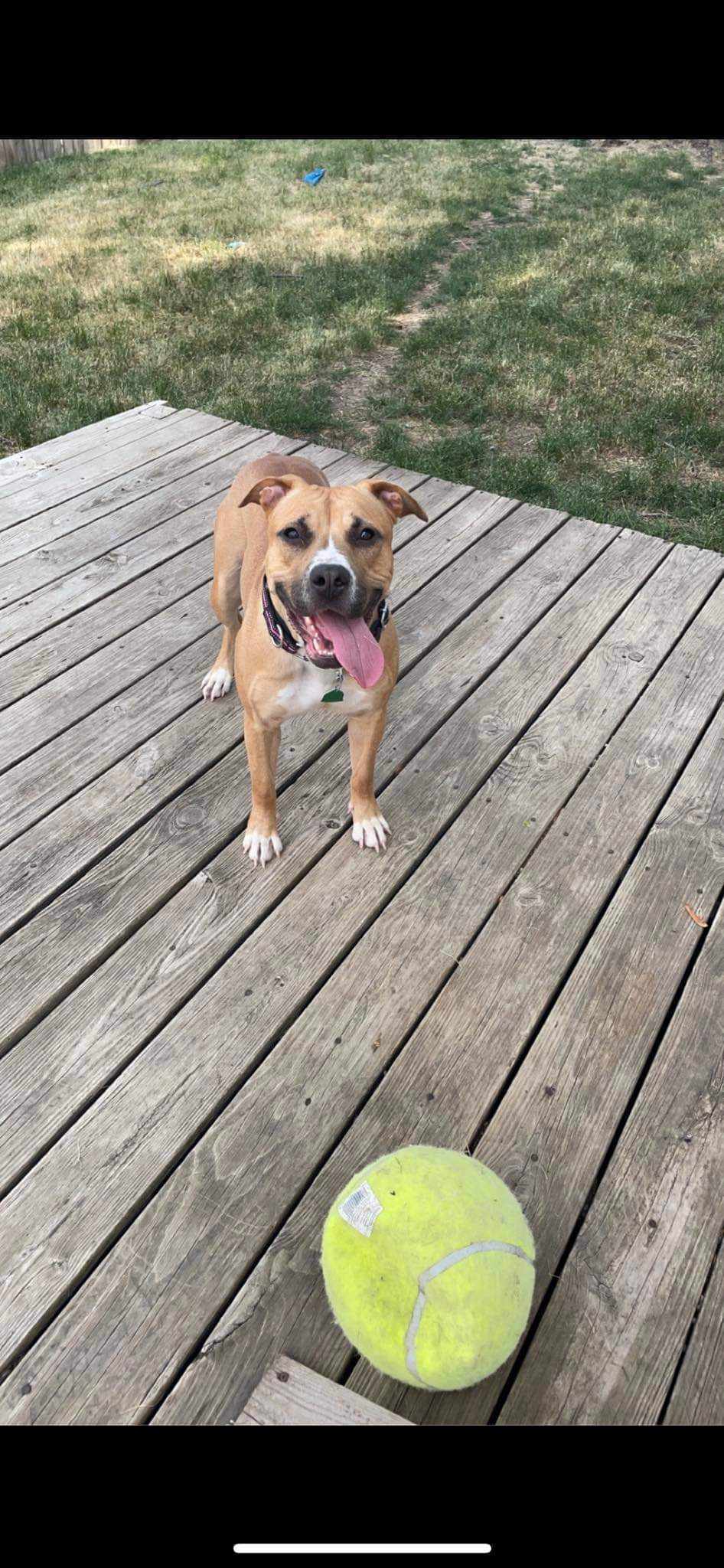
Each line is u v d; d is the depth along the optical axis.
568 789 1.53
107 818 1.46
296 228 4.86
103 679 1.73
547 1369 0.89
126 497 2.29
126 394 3.03
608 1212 1.01
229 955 1.27
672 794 1.53
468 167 6.04
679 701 1.71
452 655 1.81
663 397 3.01
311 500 1.12
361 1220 0.81
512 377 3.20
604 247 4.50
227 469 2.42
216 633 1.85
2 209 5.55
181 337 3.50
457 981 1.24
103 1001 1.20
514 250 4.49
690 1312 0.93
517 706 1.69
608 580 2.04
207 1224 0.99
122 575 2.01
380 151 6.49
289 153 6.50
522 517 2.26
